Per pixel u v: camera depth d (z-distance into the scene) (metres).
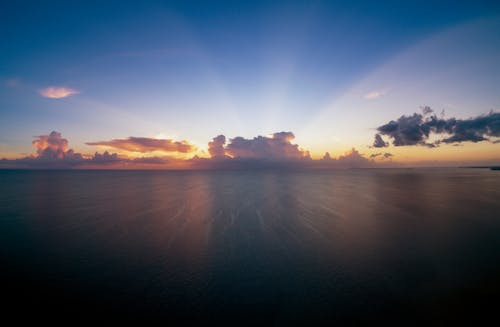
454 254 9.81
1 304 6.41
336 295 6.84
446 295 6.75
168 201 24.00
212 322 5.71
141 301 6.59
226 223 15.13
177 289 7.24
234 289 7.23
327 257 9.68
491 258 9.32
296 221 15.62
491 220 15.47
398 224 14.71
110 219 16.19
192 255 9.96
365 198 25.86
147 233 13.02
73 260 9.44
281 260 9.41
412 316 5.84
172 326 5.58
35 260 9.43
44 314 5.98
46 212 18.44
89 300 6.64
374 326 5.51
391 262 9.13
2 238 12.17
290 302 6.54
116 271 8.45
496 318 5.70
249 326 5.56
